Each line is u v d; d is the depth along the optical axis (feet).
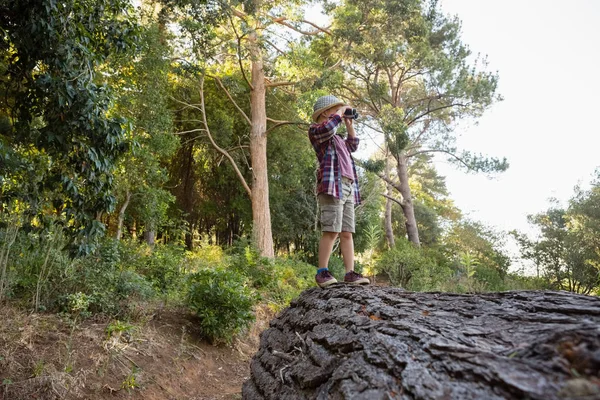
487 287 46.21
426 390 3.45
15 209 16.49
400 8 56.95
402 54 68.28
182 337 19.84
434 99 80.69
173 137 43.32
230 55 55.16
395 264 38.42
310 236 66.85
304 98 52.01
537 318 4.50
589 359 2.86
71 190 14.10
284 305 29.96
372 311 6.33
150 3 48.91
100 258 20.79
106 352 15.89
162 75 41.50
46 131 13.74
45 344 14.87
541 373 3.03
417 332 4.64
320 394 4.86
